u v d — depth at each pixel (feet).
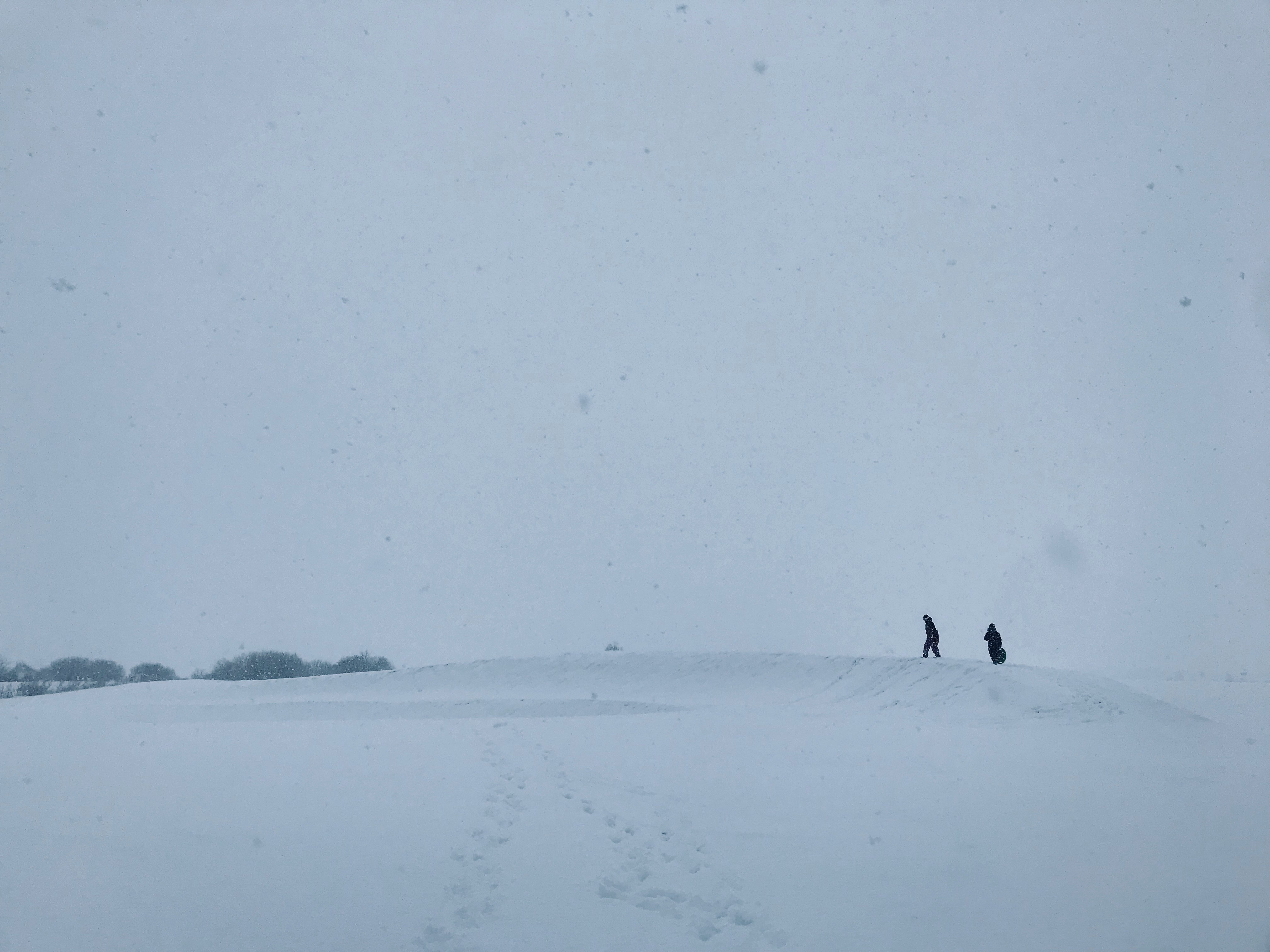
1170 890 23.25
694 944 20.67
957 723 67.36
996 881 24.27
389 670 125.70
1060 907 22.17
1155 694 88.53
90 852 25.31
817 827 30.09
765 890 23.85
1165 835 28.84
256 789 34.76
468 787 36.17
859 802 34.14
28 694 144.05
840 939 20.44
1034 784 37.96
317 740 54.44
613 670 114.11
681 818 31.45
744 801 34.22
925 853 26.89
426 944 20.49
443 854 26.48
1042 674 80.33
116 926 20.26
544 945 20.51
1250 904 22.09
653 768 41.83
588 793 35.70
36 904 21.26
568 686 109.29
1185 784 37.83
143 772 39.27
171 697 109.40
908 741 54.60
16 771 39.55
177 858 25.04
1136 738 56.75
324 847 26.55
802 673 104.06
